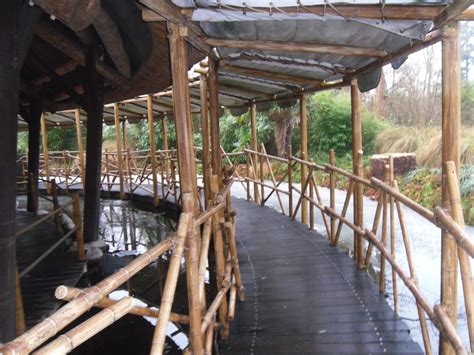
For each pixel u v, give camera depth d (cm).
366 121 1017
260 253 391
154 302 380
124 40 342
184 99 192
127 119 975
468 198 563
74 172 1277
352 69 321
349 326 244
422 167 730
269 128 1139
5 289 189
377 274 386
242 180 774
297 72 368
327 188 891
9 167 188
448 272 177
